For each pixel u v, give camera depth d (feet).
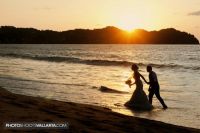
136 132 26.23
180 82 84.28
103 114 32.55
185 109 46.01
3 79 82.48
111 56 271.28
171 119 39.34
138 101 46.09
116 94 59.31
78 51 403.13
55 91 61.77
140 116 40.47
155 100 54.19
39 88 65.57
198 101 53.36
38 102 35.32
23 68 126.93
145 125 29.60
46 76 94.48
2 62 169.99
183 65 150.92
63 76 95.66
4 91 43.39
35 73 104.37
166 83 81.92
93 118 29.53
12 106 30.40
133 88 70.33
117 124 28.22
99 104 48.21
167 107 47.06
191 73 111.96
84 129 24.35
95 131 24.26
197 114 42.52
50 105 34.24
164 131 28.30
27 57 219.00
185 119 39.55
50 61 179.83
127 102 47.01
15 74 99.40
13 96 38.24
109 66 144.87
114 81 84.64
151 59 228.84
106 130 25.22
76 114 30.55
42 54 288.51
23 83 73.92
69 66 142.00
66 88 66.74
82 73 107.86
